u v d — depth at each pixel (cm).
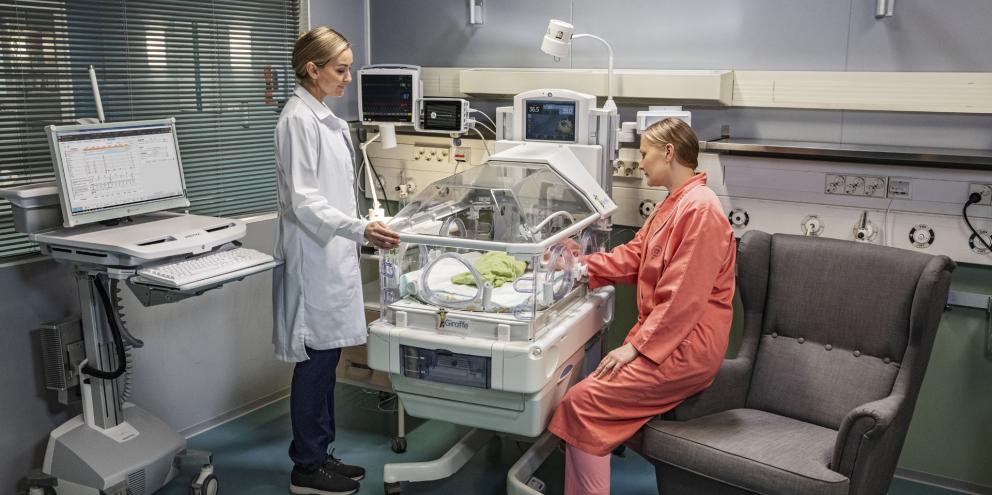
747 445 236
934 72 290
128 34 301
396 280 261
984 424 293
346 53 264
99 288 264
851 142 311
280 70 365
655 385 249
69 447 271
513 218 254
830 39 308
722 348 258
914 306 240
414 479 284
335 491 288
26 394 280
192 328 333
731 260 260
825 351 266
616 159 322
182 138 326
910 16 292
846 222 298
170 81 318
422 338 248
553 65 368
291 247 269
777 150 299
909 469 310
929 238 285
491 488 297
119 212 268
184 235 261
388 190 401
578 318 265
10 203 270
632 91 328
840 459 220
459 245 240
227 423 351
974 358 291
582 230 284
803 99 312
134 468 272
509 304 247
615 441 251
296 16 370
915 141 300
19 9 267
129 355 290
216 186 342
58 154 249
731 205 318
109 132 265
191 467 307
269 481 302
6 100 267
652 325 248
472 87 365
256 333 362
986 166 269
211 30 331
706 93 312
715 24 329
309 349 275
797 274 271
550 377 247
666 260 255
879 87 298
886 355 254
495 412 251
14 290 272
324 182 267
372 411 363
